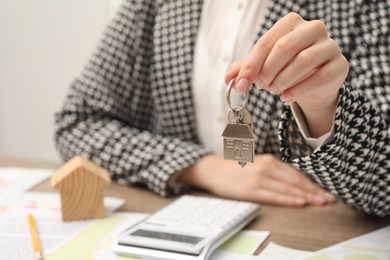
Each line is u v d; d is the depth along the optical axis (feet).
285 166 2.62
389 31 2.47
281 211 2.38
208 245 1.91
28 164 3.12
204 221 2.12
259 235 2.10
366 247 1.97
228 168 2.64
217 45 2.91
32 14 5.00
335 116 1.89
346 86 1.93
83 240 2.08
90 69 3.21
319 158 1.95
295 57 1.66
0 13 5.13
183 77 2.98
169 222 2.12
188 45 2.97
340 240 2.04
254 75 1.67
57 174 2.32
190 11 2.99
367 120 2.02
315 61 1.65
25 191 2.65
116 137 2.93
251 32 2.83
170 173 2.63
